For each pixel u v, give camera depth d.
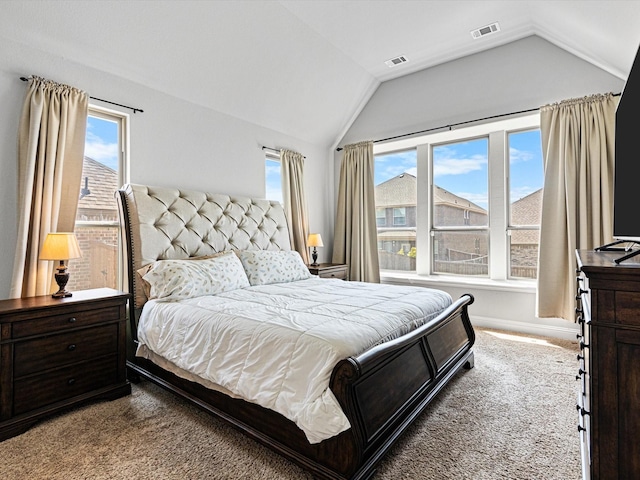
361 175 4.70
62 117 2.43
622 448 1.07
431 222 4.59
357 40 3.52
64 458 1.58
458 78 3.95
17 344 1.80
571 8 2.59
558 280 3.28
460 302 2.47
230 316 1.88
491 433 1.77
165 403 2.12
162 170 3.09
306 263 4.41
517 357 2.88
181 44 2.85
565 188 3.21
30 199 2.25
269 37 3.17
